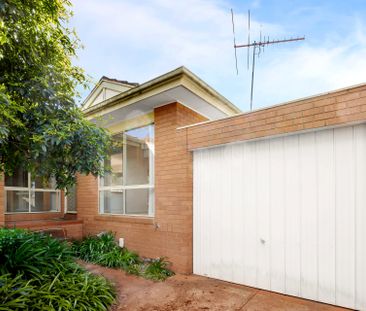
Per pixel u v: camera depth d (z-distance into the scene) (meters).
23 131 3.11
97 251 5.55
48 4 3.18
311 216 3.48
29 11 3.04
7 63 3.11
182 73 4.36
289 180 3.70
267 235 3.85
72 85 3.74
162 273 4.51
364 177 3.13
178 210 4.82
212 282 4.17
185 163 4.81
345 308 3.13
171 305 3.34
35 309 2.73
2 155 3.47
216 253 4.38
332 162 3.36
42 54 3.35
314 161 3.51
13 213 6.89
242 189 4.16
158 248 5.09
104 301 3.24
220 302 3.40
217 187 4.48
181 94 4.82
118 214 6.30
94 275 4.05
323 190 3.41
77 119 3.53
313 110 3.41
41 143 2.97
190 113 5.54
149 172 5.66
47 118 3.23
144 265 5.00
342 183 3.27
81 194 7.38
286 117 3.64
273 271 3.74
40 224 6.41
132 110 5.74
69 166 3.61
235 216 4.21
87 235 6.90
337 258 3.24
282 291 3.64
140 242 5.48
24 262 3.41
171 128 5.15
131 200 6.05
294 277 3.55
